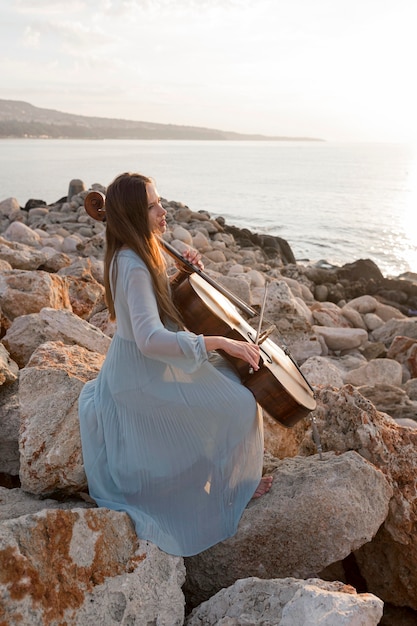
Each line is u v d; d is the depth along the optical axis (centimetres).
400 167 15238
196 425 312
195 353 292
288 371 358
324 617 240
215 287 368
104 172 8469
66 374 359
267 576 330
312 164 15662
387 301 1644
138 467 314
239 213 4525
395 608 376
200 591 334
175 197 5681
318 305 1291
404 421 589
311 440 411
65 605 252
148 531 295
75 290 690
